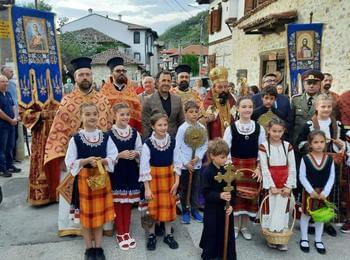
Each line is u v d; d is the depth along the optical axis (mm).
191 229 4340
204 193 3488
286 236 3750
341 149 4227
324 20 8320
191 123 4395
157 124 3805
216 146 3410
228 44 16703
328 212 3775
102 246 3895
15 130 6914
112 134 3809
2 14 6816
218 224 3504
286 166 3850
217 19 18047
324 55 8320
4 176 6363
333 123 4309
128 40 54906
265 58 11656
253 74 12906
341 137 4383
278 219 3770
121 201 3848
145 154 3781
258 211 4059
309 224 4270
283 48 10352
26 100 4641
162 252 3809
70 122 4121
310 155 3900
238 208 4031
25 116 4648
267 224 3822
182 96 5379
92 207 3533
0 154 6336
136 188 3898
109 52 39250
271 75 5582
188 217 4484
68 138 4113
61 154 4027
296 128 4637
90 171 3521
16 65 4520
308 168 3873
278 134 3826
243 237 4168
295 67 6523
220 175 3342
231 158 4105
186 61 42938
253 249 3904
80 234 4137
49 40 5016
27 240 4027
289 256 3781
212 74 4836
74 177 3684
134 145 3875
